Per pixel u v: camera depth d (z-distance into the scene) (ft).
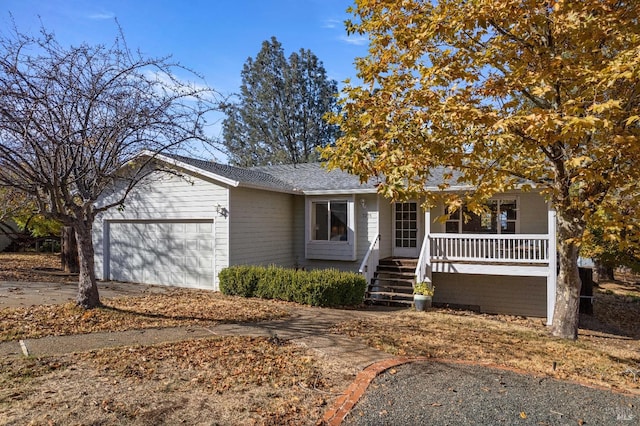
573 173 24.49
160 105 27.71
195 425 13.53
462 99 22.65
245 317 30.04
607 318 43.29
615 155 21.13
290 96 119.85
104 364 18.81
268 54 120.57
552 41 24.34
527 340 27.45
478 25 23.32
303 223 52.42
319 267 51.16
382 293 40.93
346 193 48.32
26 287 39.27
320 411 14.75
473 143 23.25
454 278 48.14
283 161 115.03
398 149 21.30
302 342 23.66
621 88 21.42
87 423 13.37
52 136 24.00
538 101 26.35
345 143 21.80
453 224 47.70
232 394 16.03
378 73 25.54
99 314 28.04
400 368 19.56
